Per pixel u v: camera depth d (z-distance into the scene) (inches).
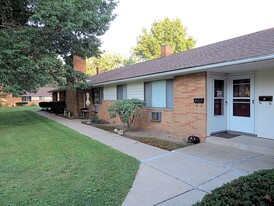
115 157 223.8
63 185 154.2
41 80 420.8
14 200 132.9
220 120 304.0
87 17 416.8
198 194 140.3
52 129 424.5
